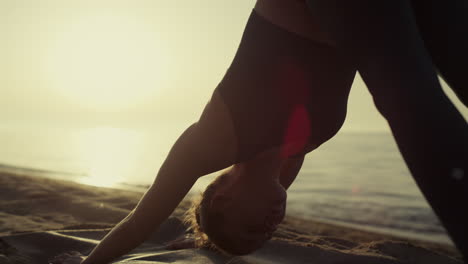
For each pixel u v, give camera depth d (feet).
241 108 4.76
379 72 3.28
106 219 12.47
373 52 3.32
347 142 213.66
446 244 27.63
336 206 57.47
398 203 60.39
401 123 3.09
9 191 16.22
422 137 2.97
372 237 24.30
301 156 5.40
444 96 3.12
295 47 4.66
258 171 5.20
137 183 56.03
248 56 4.81
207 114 4.87
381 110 3.33
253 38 4.83
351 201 62.18
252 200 5.27
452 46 4.08
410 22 3.30
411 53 3.23
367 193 70.59
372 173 101.24
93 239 8.95
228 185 5.34
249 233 5.40
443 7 4.07
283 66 4.70
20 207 13.62
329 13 3.57
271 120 4.78
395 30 3.25
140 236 5.09
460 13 4.11
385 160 132.16
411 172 3.05
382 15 3.27
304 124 4.88
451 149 2.87
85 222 11.91
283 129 4.85
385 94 3.23
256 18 4.88
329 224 28.25
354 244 10.29
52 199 14.74
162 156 151.53
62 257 7.30
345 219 47.19
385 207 56.75
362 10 3.32
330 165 119.65
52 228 10.69
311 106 4.83
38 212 13.05
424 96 3.08
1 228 10.77
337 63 4.72
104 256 5.17
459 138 2.90
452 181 2.81
